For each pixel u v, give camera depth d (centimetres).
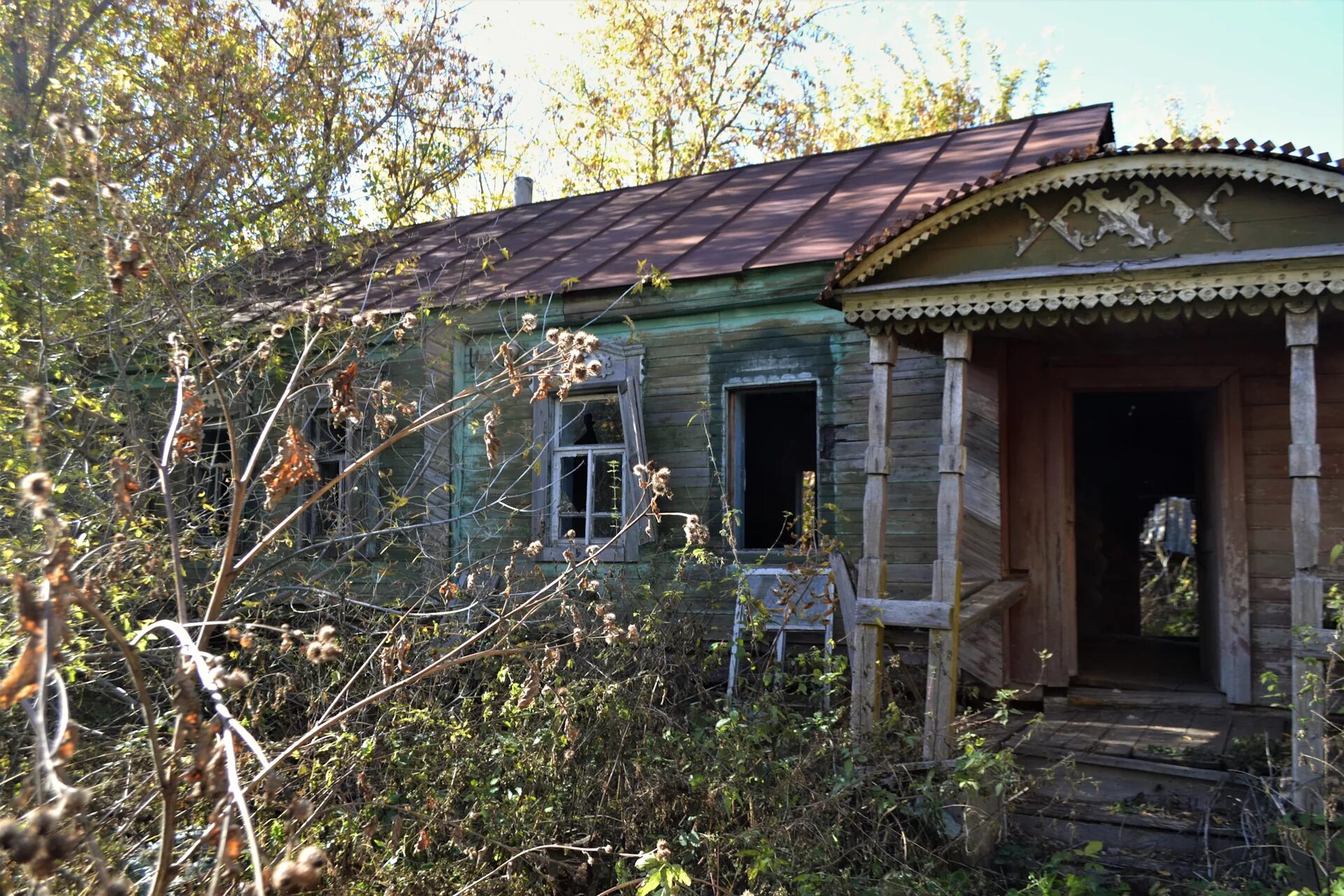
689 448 896
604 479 949
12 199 652
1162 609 1736
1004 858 523
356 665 581
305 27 1364
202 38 1135
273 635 629
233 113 1073
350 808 459
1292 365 539
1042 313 604
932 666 589
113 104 983
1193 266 552
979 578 764
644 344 926
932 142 1239
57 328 665
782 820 498
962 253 627
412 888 452
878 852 503
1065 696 753
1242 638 712
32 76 964
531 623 618
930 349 732
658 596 753
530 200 1684
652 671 627
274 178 1093
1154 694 743
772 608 784
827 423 839
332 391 352
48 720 445
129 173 958
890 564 800
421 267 1203
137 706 514
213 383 312
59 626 193
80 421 650
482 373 995
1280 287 537
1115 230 588
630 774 546
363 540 779
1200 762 583
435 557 741
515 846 485
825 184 1145
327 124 1349
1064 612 763
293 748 286
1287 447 707
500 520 965
